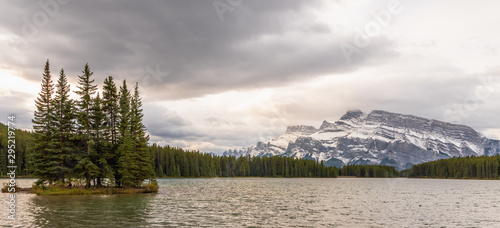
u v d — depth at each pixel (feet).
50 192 201.46
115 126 242.78
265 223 117.50
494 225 121.80
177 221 117.50
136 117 249.75
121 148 230.27
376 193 286.05
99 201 171.12
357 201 204.23
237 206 166.30
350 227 112.98
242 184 443.73
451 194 279.69
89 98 230.48
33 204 155.63
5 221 111.75
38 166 218.59
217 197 216.13
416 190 342.03
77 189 212.02
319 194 263.70
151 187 243.81
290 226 112.78
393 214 146.10
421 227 115.85
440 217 139.03
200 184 416.46
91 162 218.18
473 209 168.25
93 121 232.94
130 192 225.15
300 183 520.42
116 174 237.45
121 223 111.65
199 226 109.50
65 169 215.72
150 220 118.01
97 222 112.37
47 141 219.20
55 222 111.14
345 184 507.71
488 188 392.06
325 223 119.65
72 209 140.87
